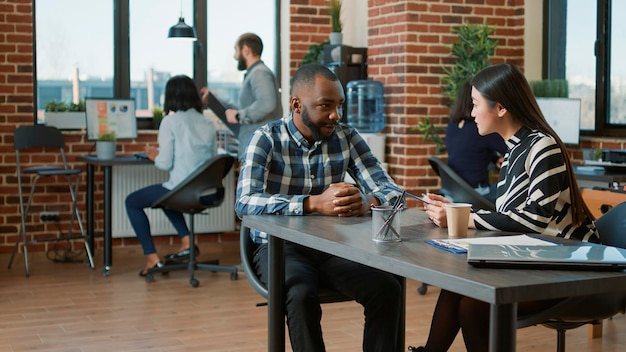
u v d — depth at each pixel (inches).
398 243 90.3
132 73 279.3
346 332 174.9
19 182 244.7
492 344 72.5
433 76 256.8
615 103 247.8
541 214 103.0
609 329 177.3
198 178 219.8
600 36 249.6
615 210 115.3
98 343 166.7
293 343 110.2
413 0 253.1
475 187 205.5
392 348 113.0
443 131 258.2
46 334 173.3
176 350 161.8
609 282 72.4
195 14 284.2
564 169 105.8
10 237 262.4
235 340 169.2
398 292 113.1
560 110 238.8
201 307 197.6
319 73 119.6
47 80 269.9
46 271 240.8
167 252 271.7
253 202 116.0
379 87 264.7
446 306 108.4
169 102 230.4
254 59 246.5
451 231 95.7
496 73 111.2
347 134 128.7
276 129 124.3
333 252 91.4
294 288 110.1
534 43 267.4
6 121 259.6
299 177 124.8
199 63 285.6
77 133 266.4
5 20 257.8
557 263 75.4
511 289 68.5
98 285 222.4
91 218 249.6
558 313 95.4
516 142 110.5
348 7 290.8
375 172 128.7
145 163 238.2
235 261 259.8
